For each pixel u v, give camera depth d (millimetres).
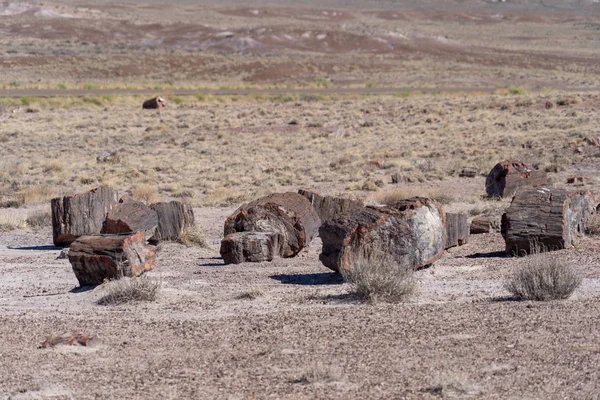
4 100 135125
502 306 21562
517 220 31531
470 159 77375
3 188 66625
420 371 15898
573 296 22688
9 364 17266
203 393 14977
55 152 89500
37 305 24500
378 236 26875
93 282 26719
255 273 30125
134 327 20797
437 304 22500
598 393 14086
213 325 20766
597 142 79062
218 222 49406
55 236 40594
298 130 104688
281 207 34219
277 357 17359
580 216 33594
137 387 15445
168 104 133500
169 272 30938
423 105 122250
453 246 35500
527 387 14617
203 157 85438
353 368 16297
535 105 112438
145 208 38594
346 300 23547
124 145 95062
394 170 73812
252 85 198625
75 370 16750
